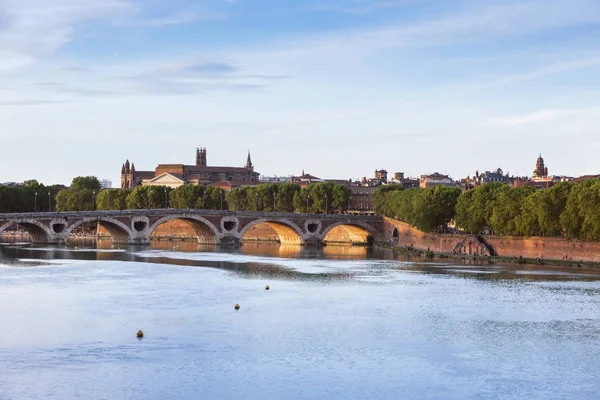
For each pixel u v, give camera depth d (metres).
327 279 196.62
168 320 136.25
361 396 97.75
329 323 136.00
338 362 111.31
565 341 125.06
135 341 121.00
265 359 112.19
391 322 137.62
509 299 163.00
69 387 99.19
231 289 174.88
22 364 107.94
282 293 169.50
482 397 98.00
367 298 163.38
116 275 197.75
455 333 129.62
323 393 98.62
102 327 129.75
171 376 103.94
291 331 129.25
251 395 97.44
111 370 105.94
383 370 107.94
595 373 108.06
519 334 129.50
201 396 96.94
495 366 110.75
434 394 98.88
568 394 99.44
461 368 109.50
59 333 125.12
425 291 174.25
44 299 155.38
